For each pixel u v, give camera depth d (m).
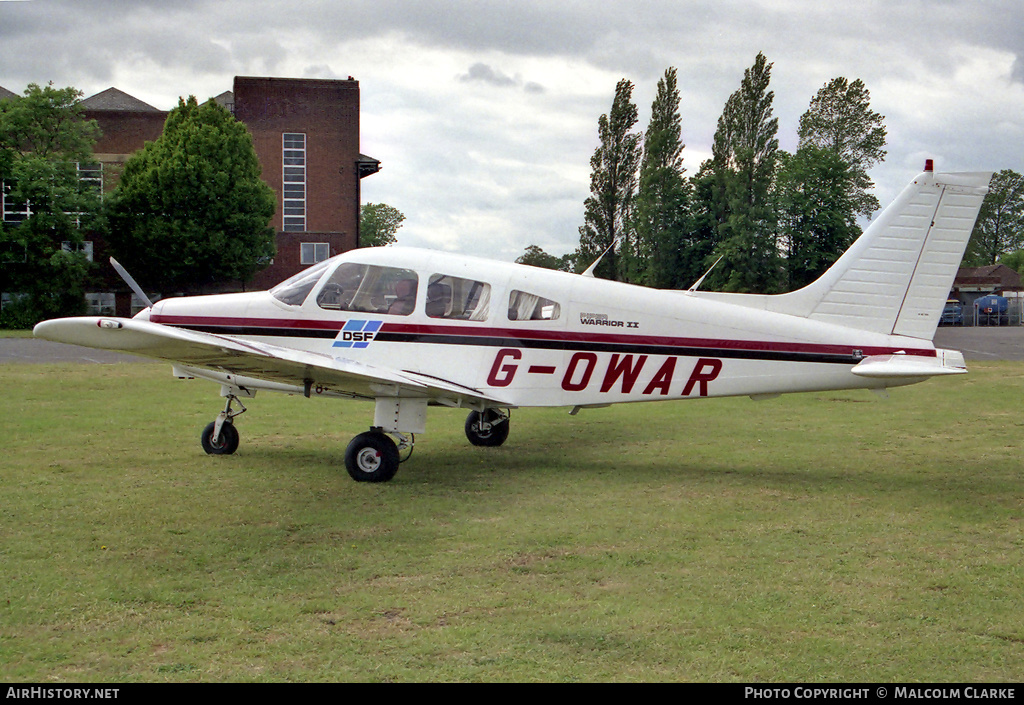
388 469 8.18
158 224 42.06
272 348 7.99
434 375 8.84
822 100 66.94
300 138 54.78
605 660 4.21
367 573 5.48
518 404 8.89
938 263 8.72
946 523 6.81
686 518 6.92
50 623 4.61
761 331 8.77
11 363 20.27
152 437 10.51
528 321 8.80
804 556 5.92
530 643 4.40
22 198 41.28
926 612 4.87
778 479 8.48
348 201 55.47
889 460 9.51
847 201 52.09
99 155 50.56
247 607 4.86
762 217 48.22
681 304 8.87
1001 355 25.20
